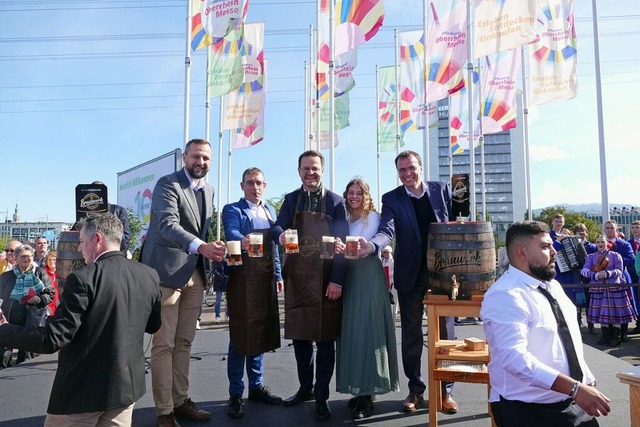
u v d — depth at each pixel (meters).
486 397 4.14
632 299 7.48
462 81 10.21
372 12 9.02
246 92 12.12
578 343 2.32
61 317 2.17
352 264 3.72
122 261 2.48
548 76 9.56
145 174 14.73
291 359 5.77
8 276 6.41
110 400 2.26
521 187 103.25
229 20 8.98
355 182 3.90
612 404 3.91
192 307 3.67
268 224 4.08
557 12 9.57
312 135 14.52
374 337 3.58
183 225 3.59
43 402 4.29
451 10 10.30
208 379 4.92
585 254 8.05
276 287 4.05
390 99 16.38
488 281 3.15
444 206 3.84
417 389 3.84
